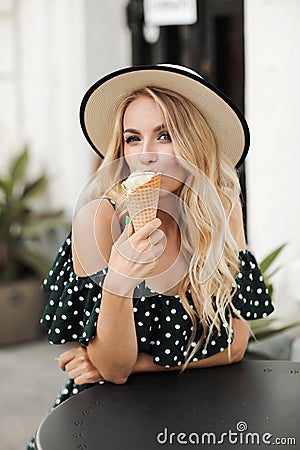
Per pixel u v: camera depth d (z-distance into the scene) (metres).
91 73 5.04
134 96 1.64
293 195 3.21
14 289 5.00
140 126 1.61
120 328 1.61
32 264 5.00
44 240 5.27
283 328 2.74
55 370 4.45
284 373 1.78
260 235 3.31
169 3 4.66
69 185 5.18
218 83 4.43
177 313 1.72
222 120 1.67
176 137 1.60
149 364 1.76
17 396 4.00
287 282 3.02
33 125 5.32
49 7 5.12
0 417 3.71
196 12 4.50
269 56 3.21
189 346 1.75
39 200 5.38
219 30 4.39
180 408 1.57
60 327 1.75
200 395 1.64
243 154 1.75
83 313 1.74
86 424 1.49
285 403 1.60
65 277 1.77
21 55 5.29
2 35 5.31
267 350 2.87
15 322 5.02
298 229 3.21
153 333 1.74
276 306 3.11
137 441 1.41
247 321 1.85
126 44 5.14
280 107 3.21
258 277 1.84
